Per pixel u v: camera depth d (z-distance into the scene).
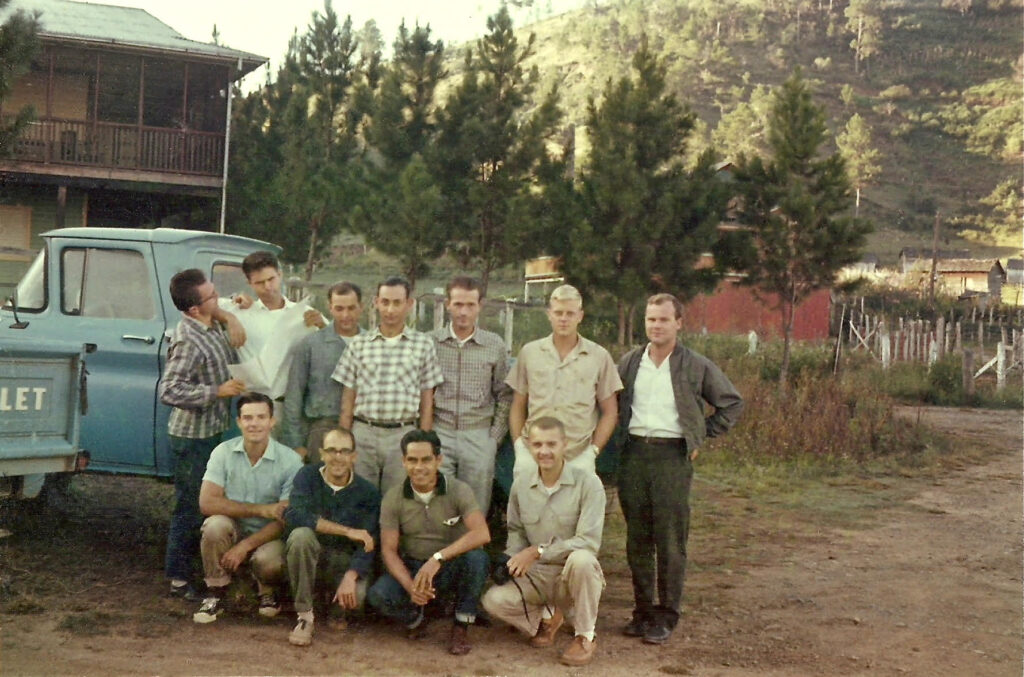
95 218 19.86
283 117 23.34
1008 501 9.62
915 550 7.52
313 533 4.85
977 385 20.14
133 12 20.67
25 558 5.75
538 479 4.96
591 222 17.62
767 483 10.27
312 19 24.55
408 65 22.38
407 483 4.96
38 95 19.08
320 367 5.46
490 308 16.30
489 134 20.55
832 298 24.22
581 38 61.34
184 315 5.49
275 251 7.16
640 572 5.20
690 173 17.84
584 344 5.22
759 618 5.63
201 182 20.27
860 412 13.62
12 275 10.58
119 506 7.12
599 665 4.69
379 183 21.80
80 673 4.08
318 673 4.33
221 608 5.13
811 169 15.99
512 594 4.93
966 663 4.90
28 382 5.39
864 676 4.68
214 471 5.14
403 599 4.89
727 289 22.88
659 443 5.12
